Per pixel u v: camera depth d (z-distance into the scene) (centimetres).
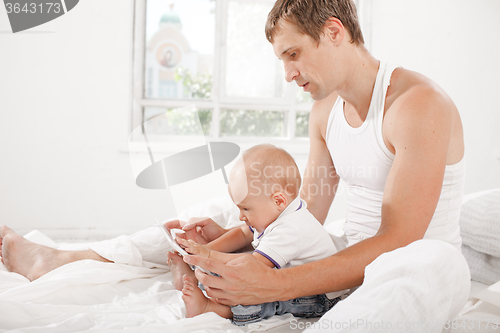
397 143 85
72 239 244
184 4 278
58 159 244
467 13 285
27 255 112
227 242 108
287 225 92
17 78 238
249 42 286
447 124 82
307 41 88
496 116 290
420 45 281
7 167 238
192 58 283
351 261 78
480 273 113
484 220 113
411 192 80
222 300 79
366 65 94
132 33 255
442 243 70
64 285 95
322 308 91
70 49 245
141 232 120
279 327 84
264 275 75
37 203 242
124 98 252
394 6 277
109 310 86
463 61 286
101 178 248
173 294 97
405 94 86
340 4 89
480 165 291
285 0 89
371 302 61
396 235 79
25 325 75
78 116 246
